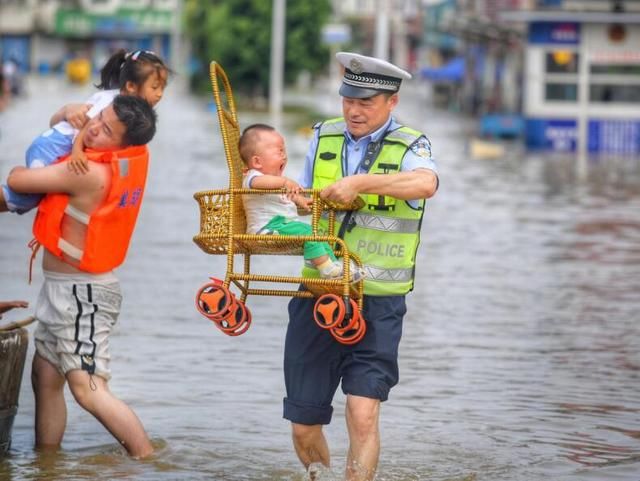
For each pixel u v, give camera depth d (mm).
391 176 13711
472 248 35812
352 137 14516
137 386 19641
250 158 14211
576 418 18109
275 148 14172
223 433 17188
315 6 131875
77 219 15320
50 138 15578
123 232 15734
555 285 29688
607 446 16688
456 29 128375
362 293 14086
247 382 20047
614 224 41906
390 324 14320
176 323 24531
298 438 14844
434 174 14047
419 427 17578
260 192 14000
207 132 90312
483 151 77500
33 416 17984
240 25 130500
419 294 28312
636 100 82188
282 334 23812
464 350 22547
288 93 177875
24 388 19484
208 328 24141
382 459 15992
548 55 82062
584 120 82375
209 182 53906
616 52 81625
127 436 15891
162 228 38719
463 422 17859
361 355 14289
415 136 14352
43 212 15398
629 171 65500
